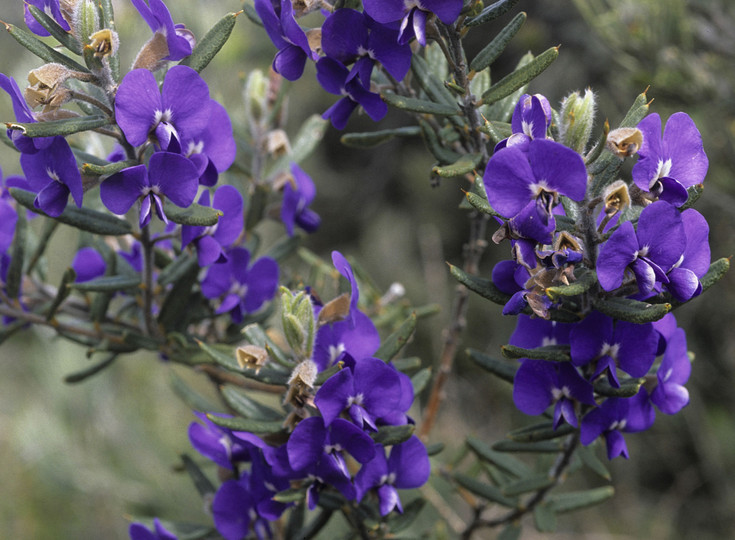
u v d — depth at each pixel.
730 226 0.72
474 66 0.29
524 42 0.83
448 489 0.52
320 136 0.35
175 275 0.32
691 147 0.28
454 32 0.29
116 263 0.32
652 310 0.28
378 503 0.30
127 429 0.72
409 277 1.25
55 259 0.66
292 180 0.34
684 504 1.05
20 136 0.29
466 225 1.24
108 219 0.31
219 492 0.31
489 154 0.32
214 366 0.34
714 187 0.60
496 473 0.34
